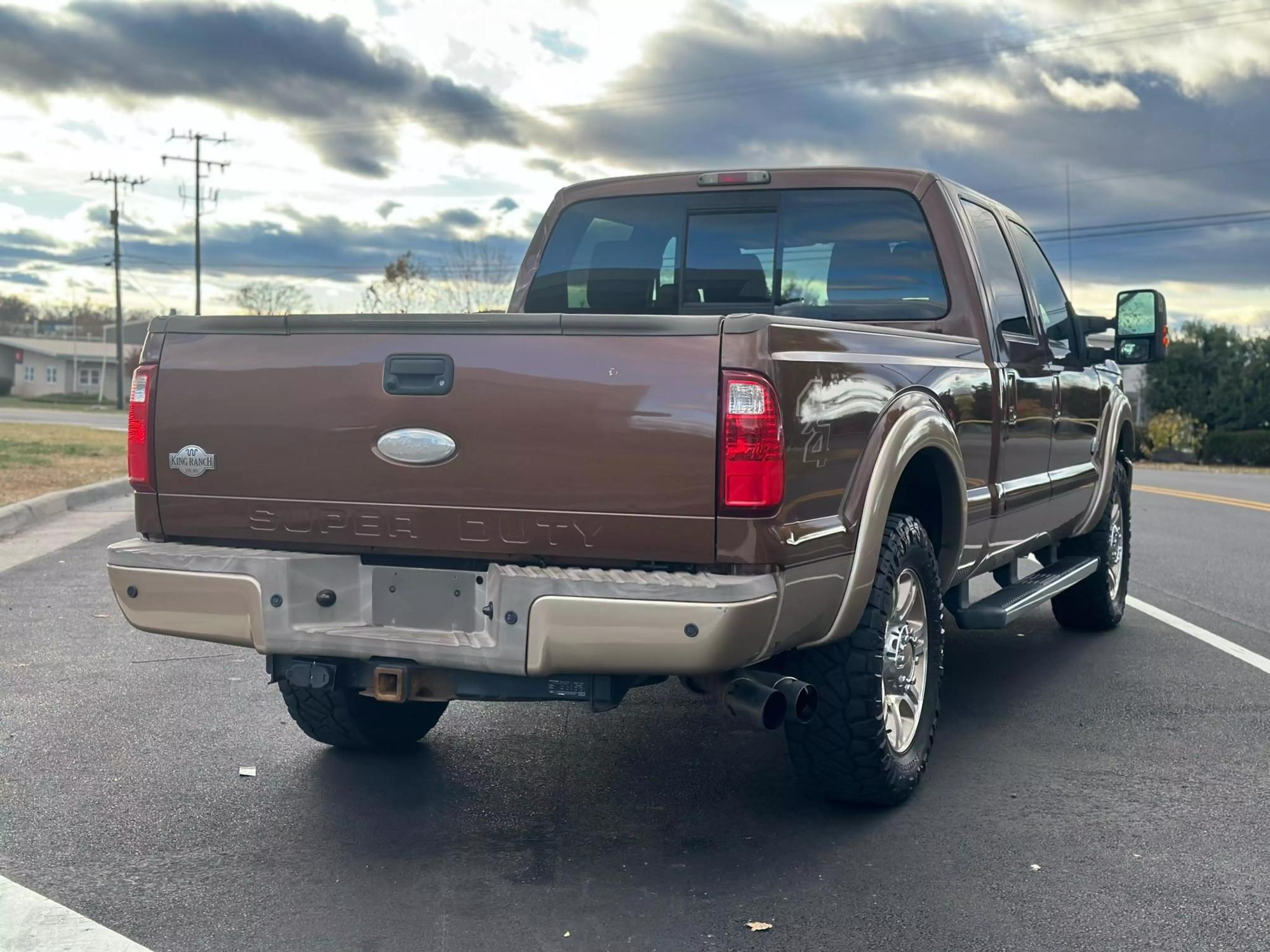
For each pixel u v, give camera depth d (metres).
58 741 5.32
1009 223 6.35
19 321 152.38
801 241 5.63
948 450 4.72
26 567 9.95
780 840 4.25
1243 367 53.19
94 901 3.71
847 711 4.29
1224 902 3.73
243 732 5.48
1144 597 9.21
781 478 3.65
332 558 4.03
